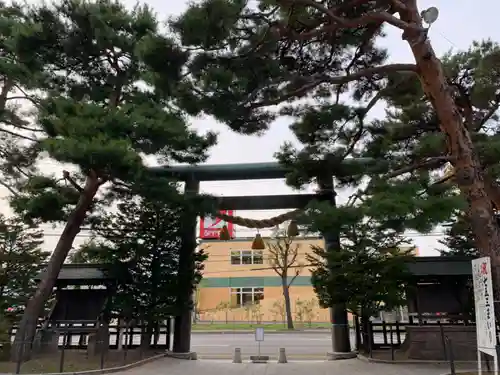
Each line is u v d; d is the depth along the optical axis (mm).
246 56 9141
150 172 12570
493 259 8469
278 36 9141
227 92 9242
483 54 12883
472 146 9258
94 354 13578
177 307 14945
